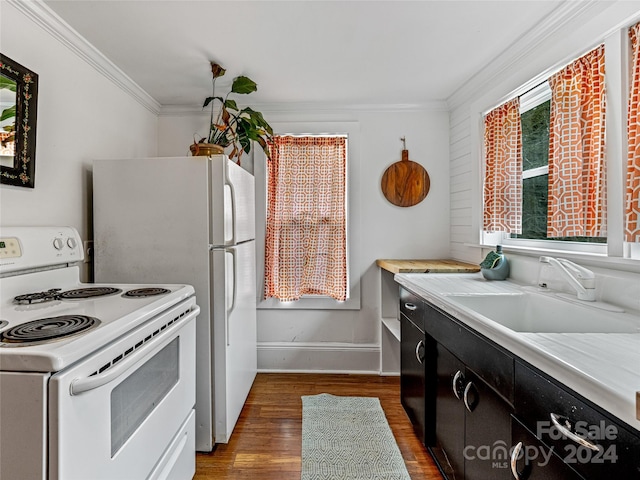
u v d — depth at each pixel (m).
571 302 1.35
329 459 1.76
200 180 1.79
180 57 2.00
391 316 2.78
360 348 2.84
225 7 1.53
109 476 0.93
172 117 2.82
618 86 1.30
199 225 1.79
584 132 1.46
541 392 0.86
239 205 2.07
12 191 1.43
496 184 2.12
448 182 2.82
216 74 2.12
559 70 1.62
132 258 1.82
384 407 2.28
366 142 2.81
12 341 0.84
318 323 2.85
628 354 0.81
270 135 2.72
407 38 1.80
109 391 0.93
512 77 1.94
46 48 1.60
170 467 1.28
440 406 1.58
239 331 2.09
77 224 1.83
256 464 1.72
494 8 1.54
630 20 1.25
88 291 1.46
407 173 2.80
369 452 1.81
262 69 2.16
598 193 1.41
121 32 1.73
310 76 2.27
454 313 1.35
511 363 0.99
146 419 1.13
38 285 1.42
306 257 2.79
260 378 2.73
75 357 0.82
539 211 1.89
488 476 1.14
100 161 1.83
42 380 0.77
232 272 1.90
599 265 1.42
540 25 1.64
